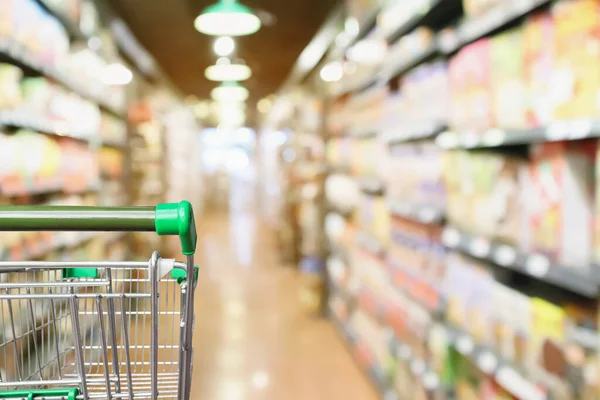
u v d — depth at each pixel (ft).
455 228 8.11
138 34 31.04
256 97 57.11
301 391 11.96
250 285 23.02
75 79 13.71
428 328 9.14
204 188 72.23
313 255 19.62
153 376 3.47
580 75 5.14
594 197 5.32
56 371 4.39
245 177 73.82
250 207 73.10
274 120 50.39
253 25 17.33
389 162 11.65
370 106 13.21
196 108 63.82
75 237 13.21
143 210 3.17
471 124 7.46
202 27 17.39
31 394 3.54
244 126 72.54
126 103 24.63
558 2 5.57
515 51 6.42
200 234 43.09
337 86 17.35
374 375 12.02
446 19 9.95
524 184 6.47
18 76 9.89
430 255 9.13
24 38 10.06
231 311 18.76
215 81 47.57
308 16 27.25
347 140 16.53
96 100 16.44
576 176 5.42
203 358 14.05
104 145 18.13
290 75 43.75
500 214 6.76
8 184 9.31
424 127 8.87
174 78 46.11
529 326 6.15
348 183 16.03
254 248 34.78
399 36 11.12
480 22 7.14
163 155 30.89
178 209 3.18
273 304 19.77
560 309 5.81
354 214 15.70
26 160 10.16
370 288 13.15
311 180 21.90
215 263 28.58
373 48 12.79
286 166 31.37
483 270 7.48
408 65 10.28
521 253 6.25
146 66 35.12
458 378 8.17
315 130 21.03
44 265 3.23
